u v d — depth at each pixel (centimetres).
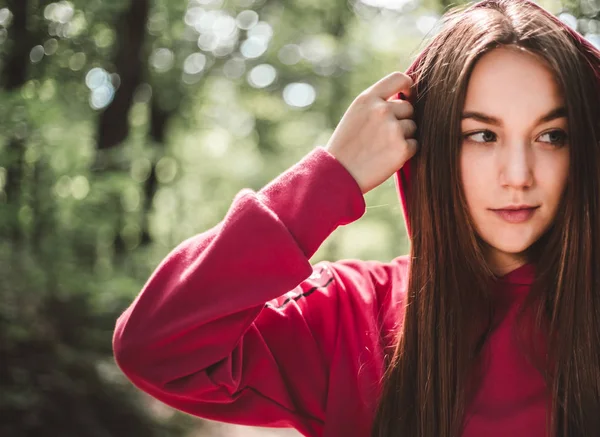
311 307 135
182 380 121
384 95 125
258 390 128
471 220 121
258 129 1438
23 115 557
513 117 114
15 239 596
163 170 1023
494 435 121
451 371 124
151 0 847
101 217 674
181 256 124
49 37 660
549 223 119
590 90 121
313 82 1213
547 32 116
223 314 117
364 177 123
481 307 127
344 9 1141
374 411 129
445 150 120
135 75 810
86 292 588
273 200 123
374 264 145
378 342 133
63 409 470
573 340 121
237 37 1142
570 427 119
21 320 502
